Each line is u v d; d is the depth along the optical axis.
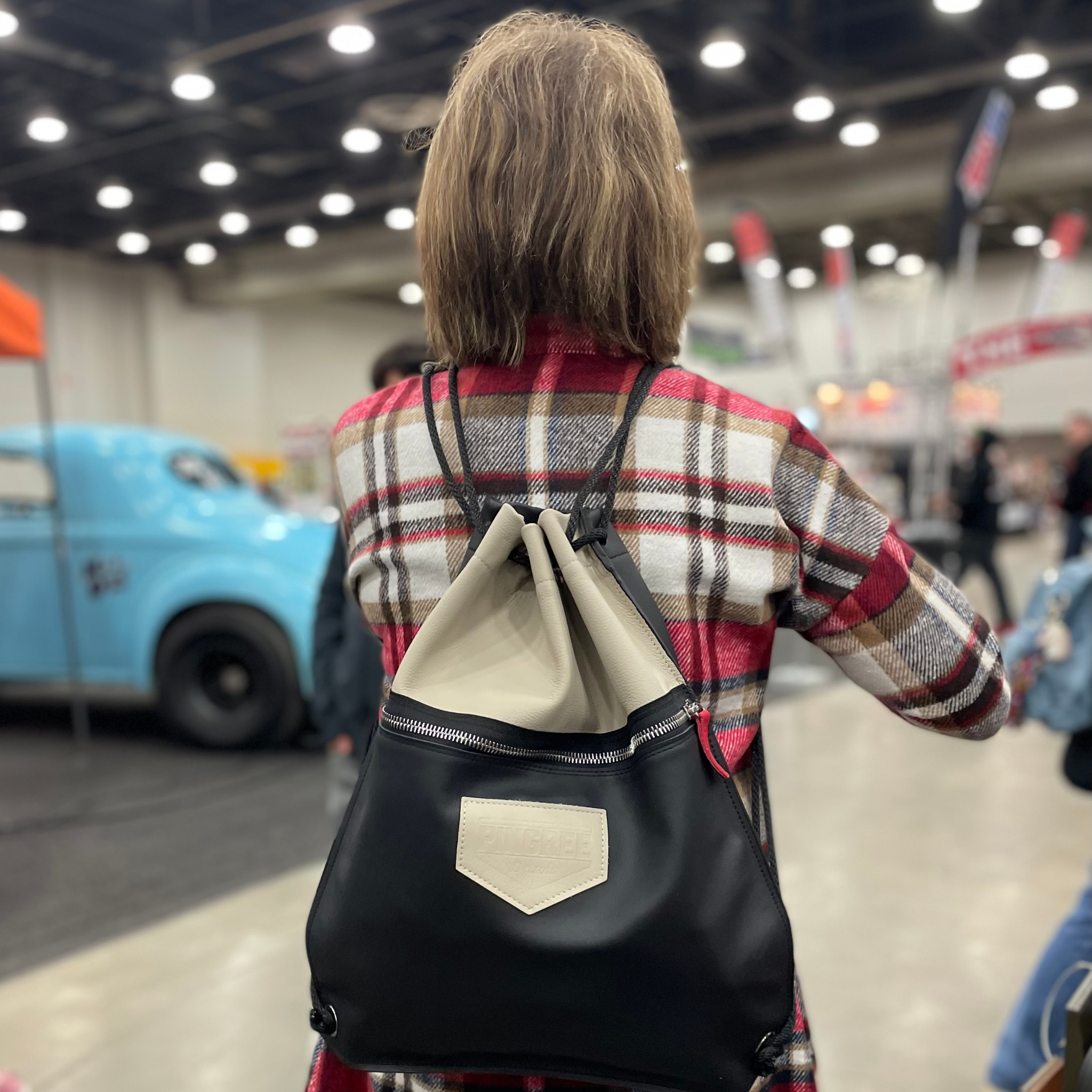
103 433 4.66
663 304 0.69
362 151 9.34
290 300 15.50
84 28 7.51
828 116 8.66
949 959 2.36
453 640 0.67
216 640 4.45
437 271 0.71
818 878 2.84
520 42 0.70
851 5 7.75
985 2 7.70
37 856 3.14
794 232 14.77
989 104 6.89
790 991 0.62
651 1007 0.58
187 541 4.44
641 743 0.61
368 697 1.83
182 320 15.73
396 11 7.12
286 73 8.44
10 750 4.56
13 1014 2.16
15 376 13.95
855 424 10.33
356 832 0.64
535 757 0.63
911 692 0.70
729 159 11.34
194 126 9.49
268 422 17.33
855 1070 1.93
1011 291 17.91
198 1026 2.11
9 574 4.63
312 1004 0.66
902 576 0.68
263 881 2.89
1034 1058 1.57
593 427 0.68
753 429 0.66
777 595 0.68
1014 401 18.52
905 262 17.36
